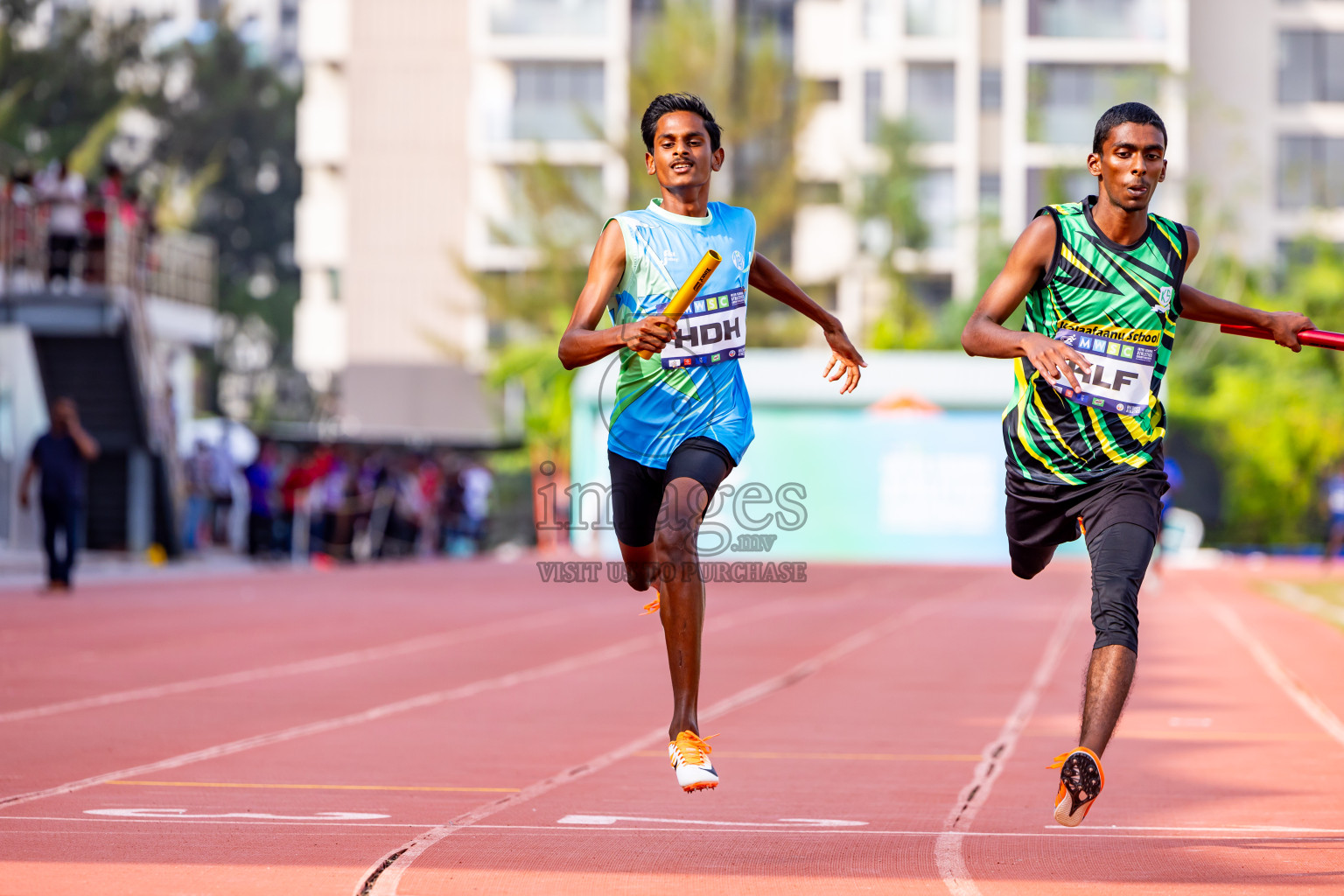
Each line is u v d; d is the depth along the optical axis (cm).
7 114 16875
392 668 3644
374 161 18488
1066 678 3528
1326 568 10219
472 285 15762
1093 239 1633
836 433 10681
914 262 16675
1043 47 16988
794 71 15812
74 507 5950
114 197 8119
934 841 1689
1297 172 15938
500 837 1688
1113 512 1596
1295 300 14612
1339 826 1794
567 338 1634
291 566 8875
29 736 2491
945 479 10631
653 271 1705
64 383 8181
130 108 18438
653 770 2198
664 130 1725
